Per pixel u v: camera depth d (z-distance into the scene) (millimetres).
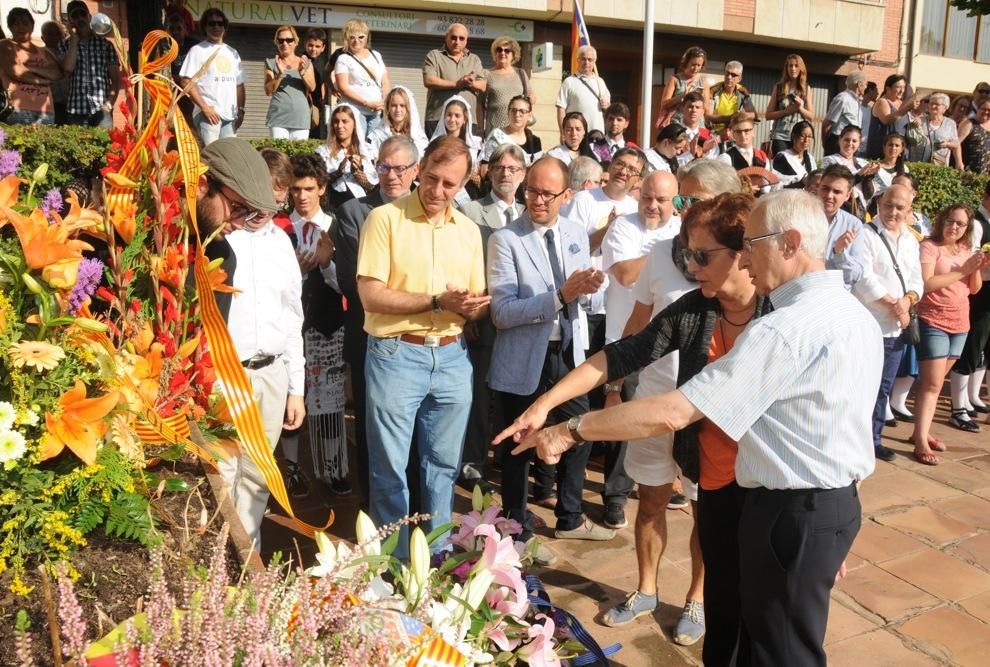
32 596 1585
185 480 2109
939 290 5543
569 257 4047
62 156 4992
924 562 4262
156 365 2125
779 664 2338
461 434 3568
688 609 3510
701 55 8742
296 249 4469
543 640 1907
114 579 1666
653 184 4227
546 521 4543
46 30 7602
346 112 5688
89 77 7039
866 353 2258
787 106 9547
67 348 1810
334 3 11328
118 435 1821
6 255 1809
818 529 2260
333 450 4629
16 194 1884
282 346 3271
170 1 8508
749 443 2326
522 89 7707
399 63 12172
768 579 2326
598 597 3812
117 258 2238
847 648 3510
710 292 2863
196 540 1853
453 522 2141
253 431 1994
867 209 7219
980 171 10711
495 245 3900
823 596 2303
